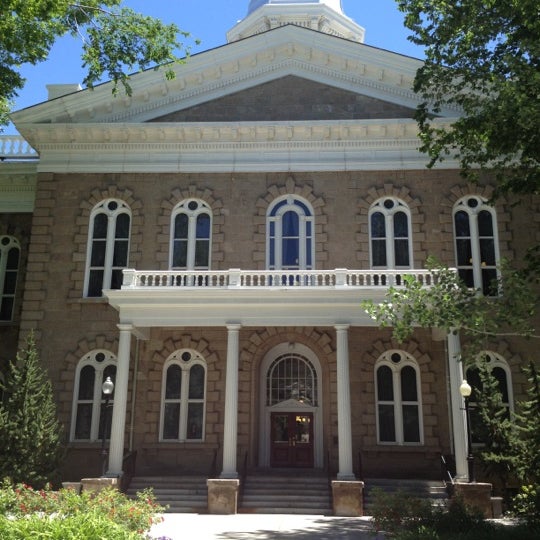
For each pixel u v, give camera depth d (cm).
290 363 2689
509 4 1545
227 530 1748
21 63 1955
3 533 873
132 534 941
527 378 2405
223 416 2542
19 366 2550
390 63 2788
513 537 1256
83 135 2819
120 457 2252
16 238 3017
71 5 1902
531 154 1547
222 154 2820
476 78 1677
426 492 2212
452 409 2261
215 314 2345
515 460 2070
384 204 2756
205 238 2766
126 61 1986
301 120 2803
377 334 2584
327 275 2608
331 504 2133
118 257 2769
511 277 1541
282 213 2766
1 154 3088
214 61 2852
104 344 2630
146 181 2811
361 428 2498
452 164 2752
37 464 2231
